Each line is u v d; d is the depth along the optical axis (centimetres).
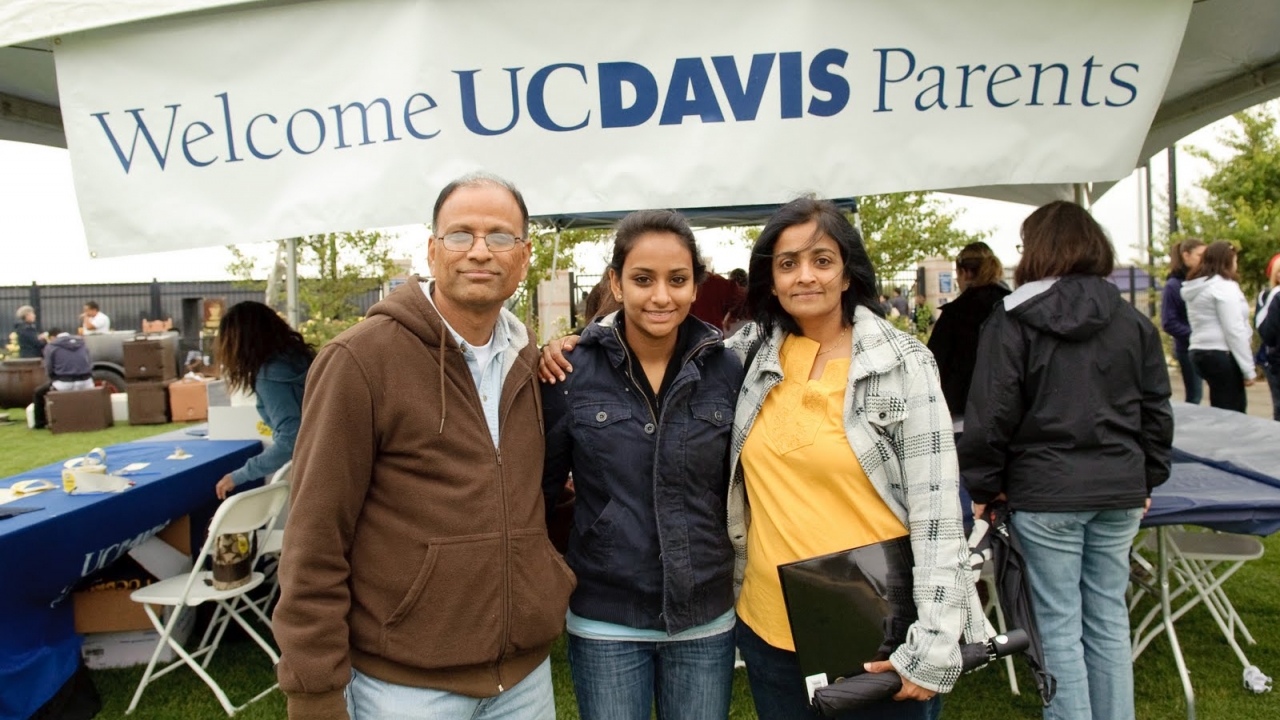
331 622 144
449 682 153
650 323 169
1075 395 222
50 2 236
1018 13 244
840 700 155
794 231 175
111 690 329
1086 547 234
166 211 245
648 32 241
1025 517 230
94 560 301
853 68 244
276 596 398
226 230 244
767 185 246
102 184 245
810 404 175
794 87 244
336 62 242
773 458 177
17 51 309
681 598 174
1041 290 227
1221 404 591
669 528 173
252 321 360
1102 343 222
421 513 151
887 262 1080
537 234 895
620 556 173
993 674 330
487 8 240
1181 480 280
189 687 332
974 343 398
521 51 241
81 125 244
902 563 166
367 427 149
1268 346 601
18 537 260
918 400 167
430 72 241
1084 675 226
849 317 182
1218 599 384
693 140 245
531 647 160
